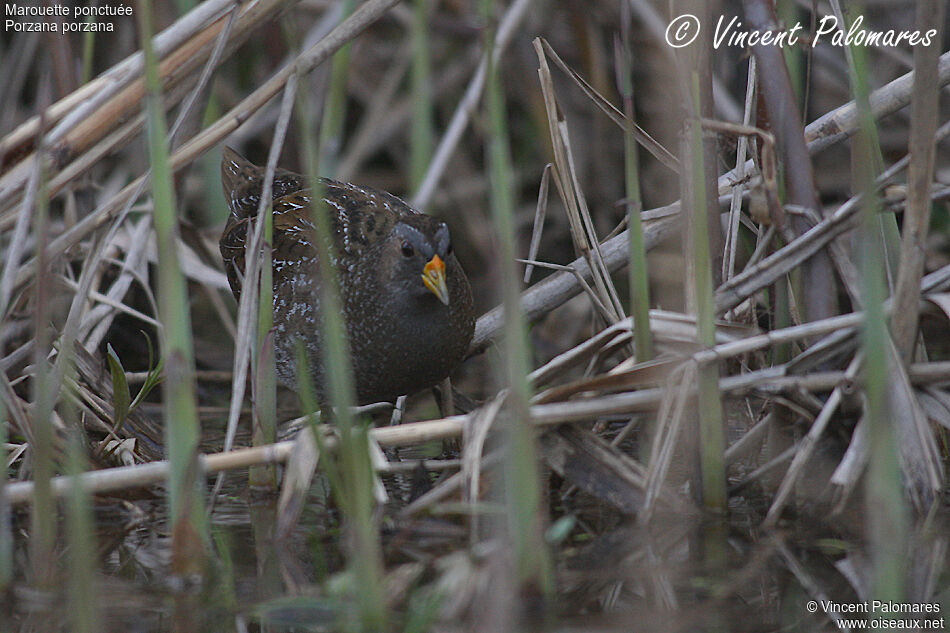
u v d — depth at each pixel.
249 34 7.86
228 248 9.30
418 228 7.72
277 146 7.17
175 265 5.18
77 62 11.30
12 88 11.43
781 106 6.80
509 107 13.37
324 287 4.94
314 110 12.30
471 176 13.35
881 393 4.64
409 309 7.84
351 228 8.39
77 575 4.67
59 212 11.41
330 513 6.62
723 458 6.36
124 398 7.23
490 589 4.96
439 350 8.02
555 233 12.94
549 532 5.54
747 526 6.27
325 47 7.55
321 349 8.17
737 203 7.46
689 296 6.63
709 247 6.58
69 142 7.43
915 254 6.08
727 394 6.56
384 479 7.30
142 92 7.64
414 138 11.34
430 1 12.71
